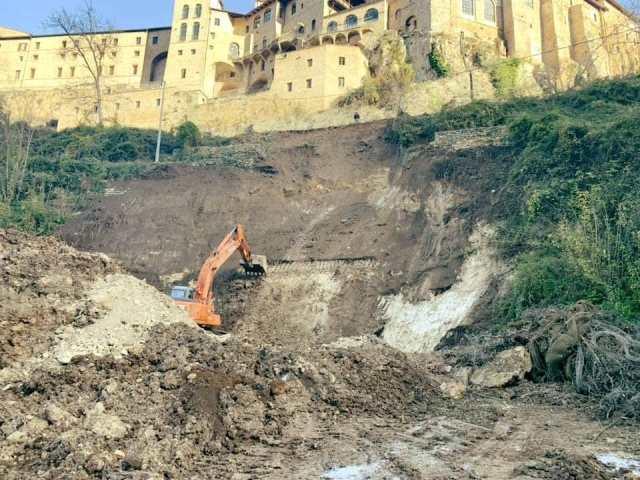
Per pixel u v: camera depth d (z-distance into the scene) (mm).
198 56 59188
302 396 11164
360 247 28875
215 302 27375
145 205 37781
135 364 11555
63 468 7242
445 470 7684
